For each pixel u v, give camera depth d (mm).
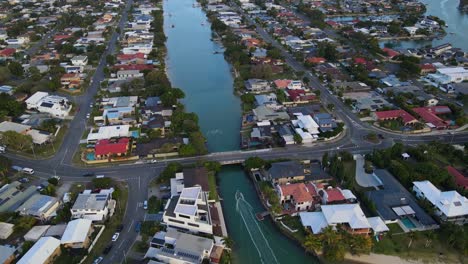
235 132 151000
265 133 142250
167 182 116562
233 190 116812
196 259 84438
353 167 124000
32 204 102500
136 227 97812
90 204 100688
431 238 93375
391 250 92375
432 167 116000
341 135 144375
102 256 89000
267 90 185125
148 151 130750
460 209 100750
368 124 152750
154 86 176500
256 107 165000
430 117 152875
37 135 139250
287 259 92625
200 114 166625
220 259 88000
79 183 116125
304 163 125500
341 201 105438
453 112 160625
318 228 95688
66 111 159750
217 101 179500
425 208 104250
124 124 152125
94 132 146125
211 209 105938
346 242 91062
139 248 91062
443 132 147000
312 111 159375
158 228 95500
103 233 96188
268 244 96562
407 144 137875
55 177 117000
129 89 184250
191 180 109812
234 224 102812
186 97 183125
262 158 128875
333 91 181750
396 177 118688
